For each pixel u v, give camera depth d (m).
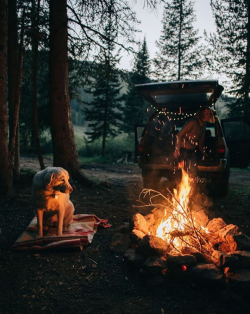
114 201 5.73
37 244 3.34
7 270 2.85
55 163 6.67
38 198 3.31
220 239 3.12
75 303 2.35
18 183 6.89
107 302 2.37
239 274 2.49
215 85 5.65
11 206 5.04
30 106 14.29
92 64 7.52
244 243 2.78
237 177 10.53
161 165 6.27
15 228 4.06
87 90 19.98
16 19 6.91
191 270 2.58
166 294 2.48
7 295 2.44
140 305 2.33
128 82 7.78
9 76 6.88
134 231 3.28
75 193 6.20
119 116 20.50
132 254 2.98
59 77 6.39
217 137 5.85
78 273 2.83
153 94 6.40
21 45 5.78
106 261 3.09
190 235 3.11
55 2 6.29
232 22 16.53
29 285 2.60
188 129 5.50
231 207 5.46
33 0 6.98
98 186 6.74
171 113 6.96
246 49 16.17
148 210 5.13
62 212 3.49
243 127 6.80
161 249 2.84
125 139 23.61
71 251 3.32
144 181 6.89
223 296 2.40
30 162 14.50
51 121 6.54
